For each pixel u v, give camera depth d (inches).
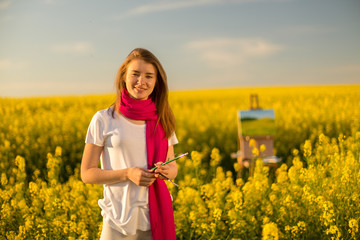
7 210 137.9
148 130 73.9
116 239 72.1
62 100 739.4
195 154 165.5
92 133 73.5
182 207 145.6
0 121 431.5
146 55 73.7
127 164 72.6
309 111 497.4
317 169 159.3
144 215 72.5
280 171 167.9
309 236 133.3
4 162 259.9
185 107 619.5
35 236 128.6
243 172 226.7
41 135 370.3
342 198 141.4
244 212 140.6
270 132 229.6
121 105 73.7
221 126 462.0
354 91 755.4
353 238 124.2
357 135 176.4
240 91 1104.2
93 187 159.6
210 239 130.6
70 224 128.3
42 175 255.8
